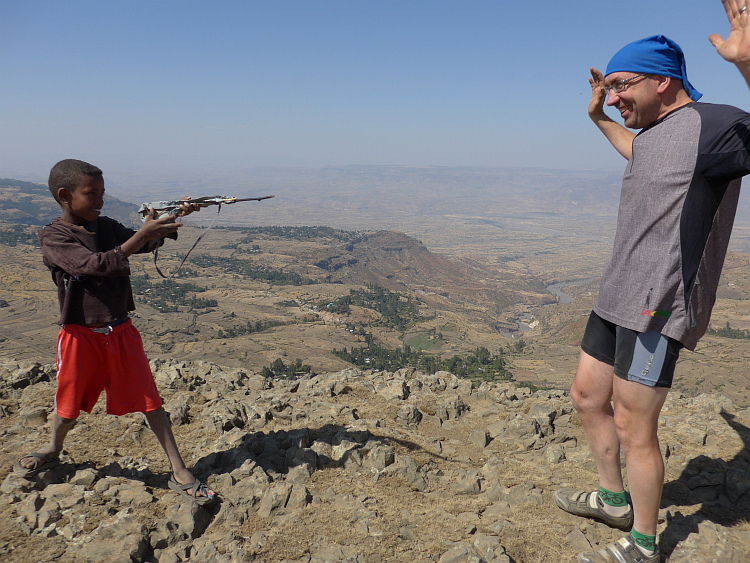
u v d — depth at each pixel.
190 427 5.32
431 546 3.42
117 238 3.89
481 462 5.05
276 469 4.49
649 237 2.85
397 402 6.48
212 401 5.95
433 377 7.59
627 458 3.11
